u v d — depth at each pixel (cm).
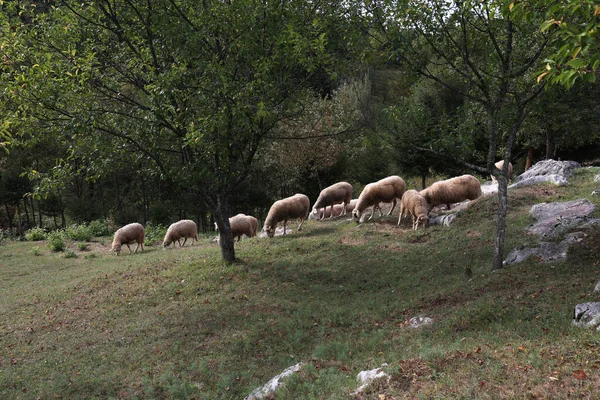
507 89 1262
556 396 503
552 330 731
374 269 1557
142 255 2394
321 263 1672
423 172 3491
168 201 4288
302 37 1330
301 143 3597
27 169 1399
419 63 1285
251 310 1275
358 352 897
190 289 1491
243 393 837
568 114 2519
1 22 1210
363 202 2183
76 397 901
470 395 541
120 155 1388
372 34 1380
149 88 1265
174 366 990
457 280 1259
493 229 1680
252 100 1400
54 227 4678
